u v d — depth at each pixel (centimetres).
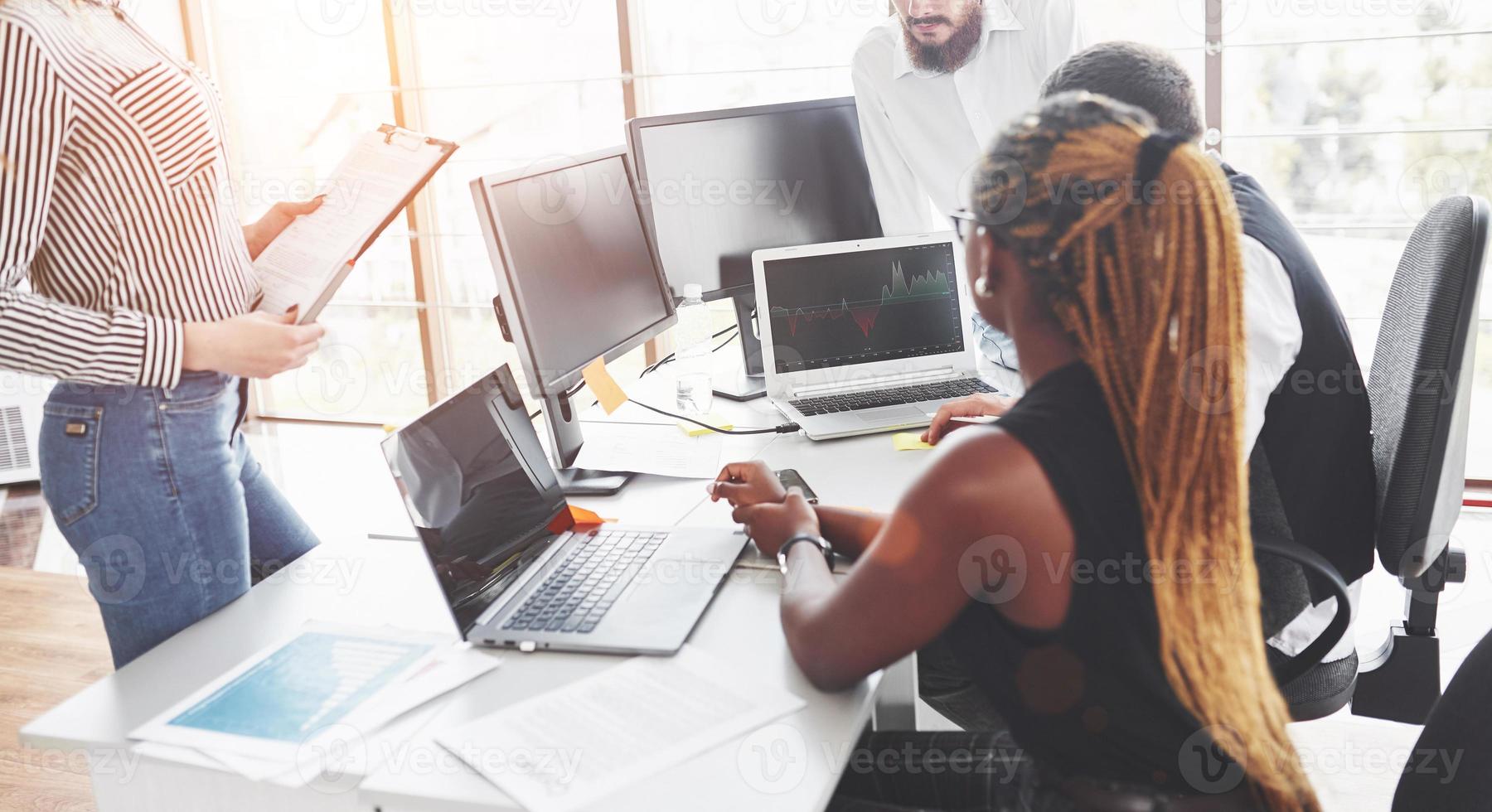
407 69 423
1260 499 135
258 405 482
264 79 446
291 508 164
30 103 119
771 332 206
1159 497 85
